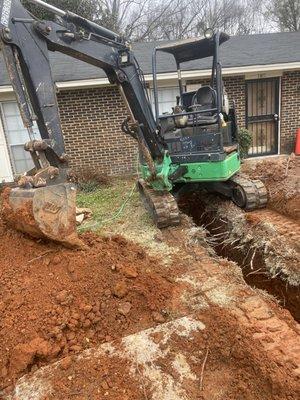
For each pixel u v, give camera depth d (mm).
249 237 6258
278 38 14492
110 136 11555
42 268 4277
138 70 5836
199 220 8336
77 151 11461
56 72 11023
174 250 5559
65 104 11031
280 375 3000
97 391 3047
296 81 12203
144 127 6141
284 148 12805
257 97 12320
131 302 4016
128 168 11883
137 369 3266
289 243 5578
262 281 5773
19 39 4141
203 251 5520
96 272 4199
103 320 3789
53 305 3764
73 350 3475
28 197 4203
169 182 6602
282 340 3461
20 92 4176
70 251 4480
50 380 3156
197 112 6426
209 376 3213
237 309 3994
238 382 3109
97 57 5156
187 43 6477
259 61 11492
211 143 6535
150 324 3822
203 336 3586
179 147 6785
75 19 4770
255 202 7156
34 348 3336
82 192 10047
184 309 4004
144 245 5789
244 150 11430
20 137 11156
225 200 7773
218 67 6129
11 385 3150
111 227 6773
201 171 6680
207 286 4453
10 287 4016
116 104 11352
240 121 12242
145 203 7656
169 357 3385
